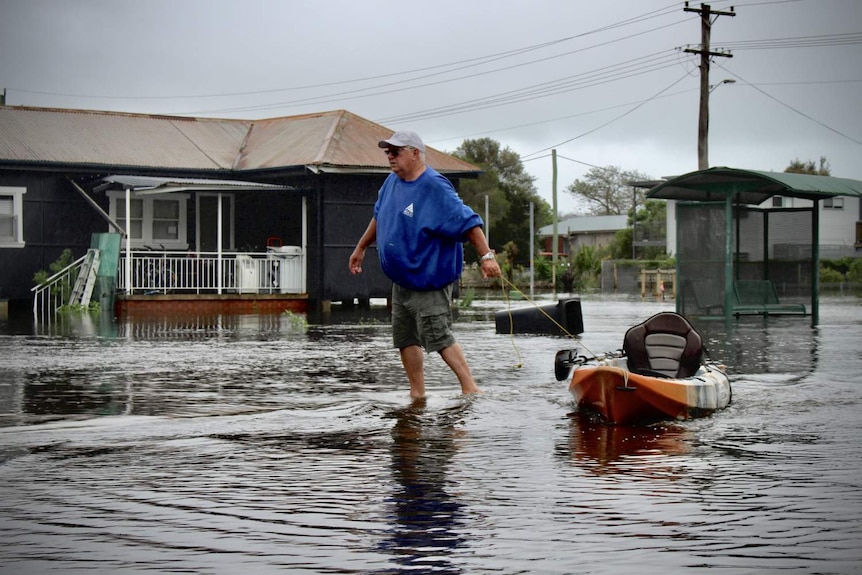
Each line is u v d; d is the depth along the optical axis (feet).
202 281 95.25
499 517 19.33
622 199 412.36
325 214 98.63
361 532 18.26
